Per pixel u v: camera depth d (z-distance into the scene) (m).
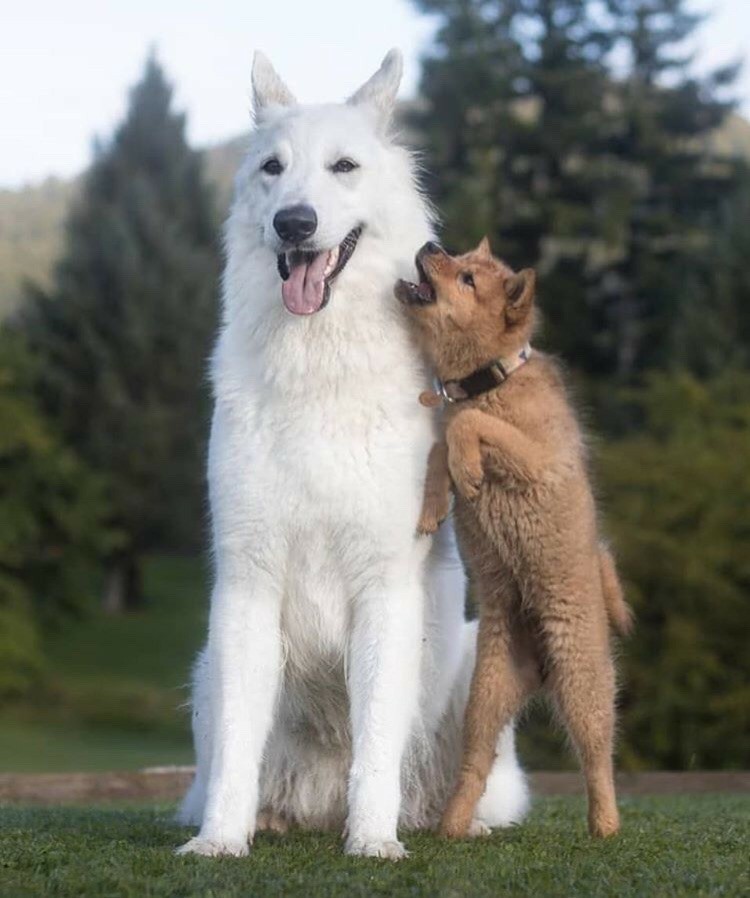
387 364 6.45
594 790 7.09
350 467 6.28
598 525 7.60
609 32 50.09
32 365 40.00
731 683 23.52
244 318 6.59
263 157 6.76
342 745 7.06
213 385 6.65
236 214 6.91
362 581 6.40
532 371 7.22
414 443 6.45
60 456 39.78
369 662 6.38
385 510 6.31
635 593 23.61
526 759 22.06
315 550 6.36
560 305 46.28
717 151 51.78
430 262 6.97
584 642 7.12
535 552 7.08
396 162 7.00
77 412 48.75
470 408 6.95
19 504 38.81
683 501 24.81
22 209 66.62
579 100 47.69
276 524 6.31
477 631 7.34
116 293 49.22
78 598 41.47
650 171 49.41
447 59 47.53
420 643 6.51
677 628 23.50
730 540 24.31
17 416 38.22
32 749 27.98
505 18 49.06
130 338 48.72
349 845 6.16
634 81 50.03
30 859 5.85
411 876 5.47
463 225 43.19
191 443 49.47
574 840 6.70
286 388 6.32
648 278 47.12
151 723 32.94
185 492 49.22
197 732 7.21
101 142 52.50
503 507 7.08
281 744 7.05
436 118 47.34
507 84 47.41
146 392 49.25
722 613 23.72
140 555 50.88
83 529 40.44
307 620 6.51
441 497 6.62
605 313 48.12
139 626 47.59
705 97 50.06
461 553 7.41
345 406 6.32
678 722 23.48
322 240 6.41
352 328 6.43
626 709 23.53
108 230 49.53
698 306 42.59
